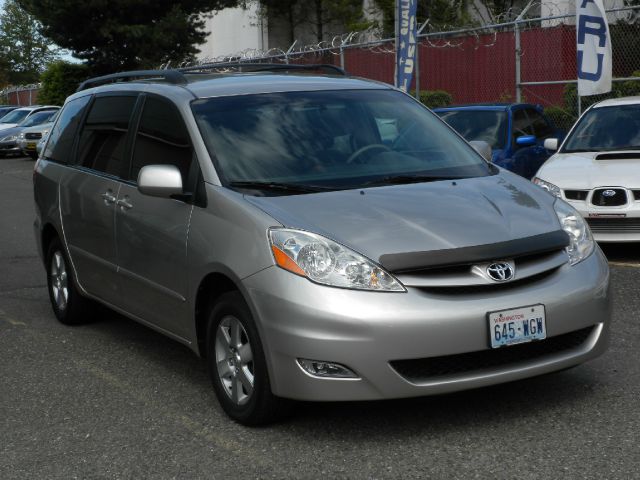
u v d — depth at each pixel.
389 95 6.07
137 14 33.34
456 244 4.41
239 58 26.70
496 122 12.40
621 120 10.06
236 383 4.81
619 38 18.30
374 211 4.67
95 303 7.23
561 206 5.04
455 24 27.59
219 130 5.36
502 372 4.41
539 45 20.11
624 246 9.70
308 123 5.52
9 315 7.83
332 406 4.99
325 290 4.27
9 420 5.15
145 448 4.59
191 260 5.04
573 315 4.52
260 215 4.65
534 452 4.24
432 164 5.46
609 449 4.23
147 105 6.06
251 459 4.36
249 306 4.52
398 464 4.19
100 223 6.25
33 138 29.95
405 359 4.24
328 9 37.28
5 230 13.45
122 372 6.00
